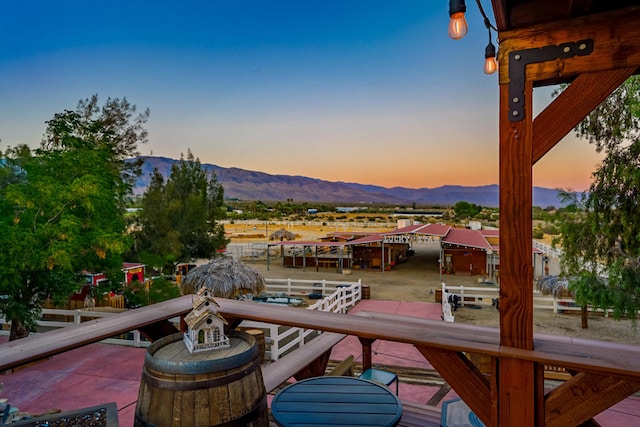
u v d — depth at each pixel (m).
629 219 6.70
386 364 6.66
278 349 7.24
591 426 2.29
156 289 9.63
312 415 2.30
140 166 13.63
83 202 7.58
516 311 2.14
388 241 22.70
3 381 6.02
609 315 11.81
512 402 2.09
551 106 2.03
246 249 33.22
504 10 1.96
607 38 1.93
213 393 2.00
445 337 2.39
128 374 6.33
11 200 7.05
